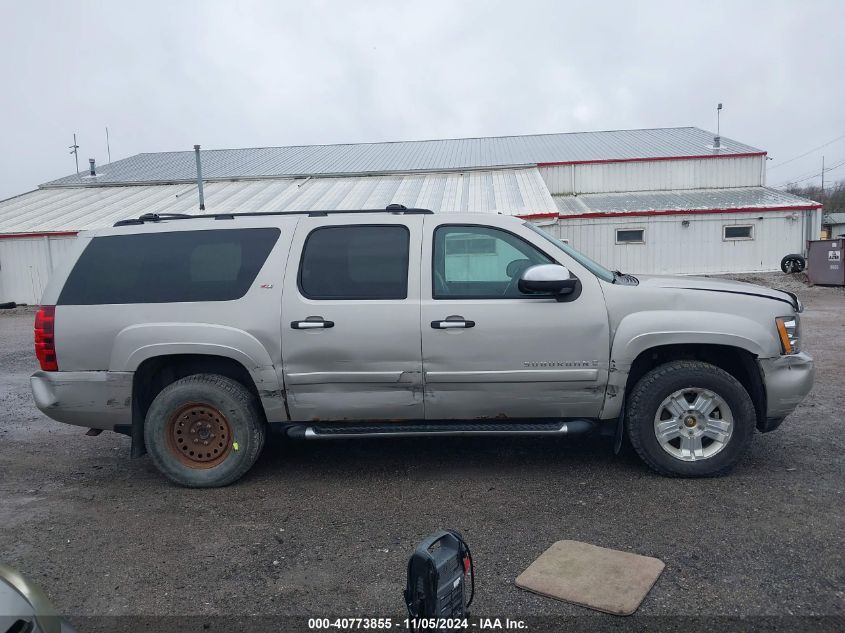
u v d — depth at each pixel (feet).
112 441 20.83
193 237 16.61
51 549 13.20
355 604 10.99
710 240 78.69
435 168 94.17
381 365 15.71
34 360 37.27
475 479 16.40
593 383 15.66
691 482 15.74
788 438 18.79
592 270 16.25
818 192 212.43
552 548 12.51
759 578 11.32
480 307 15.61
